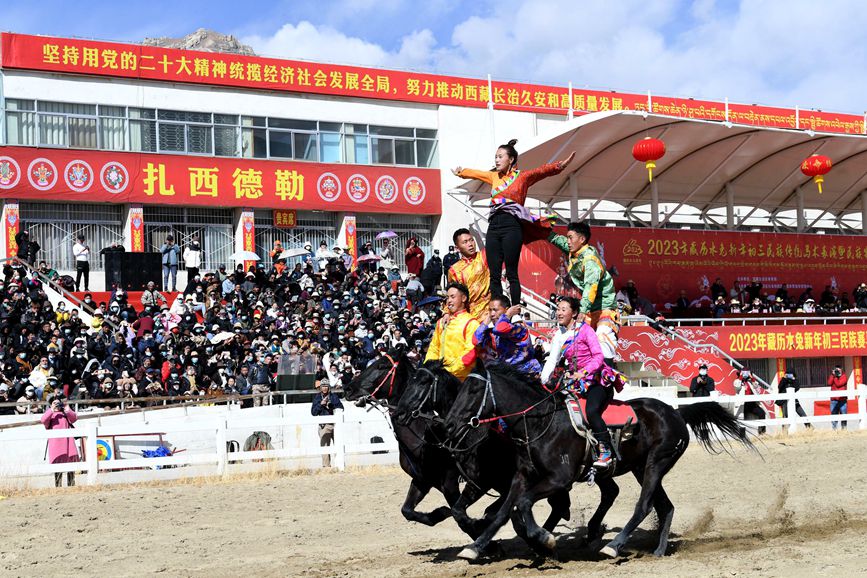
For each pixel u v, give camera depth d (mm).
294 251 33812
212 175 36781
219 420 19500
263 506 15977
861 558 10562
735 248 37281
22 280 27125
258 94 38312
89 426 18531
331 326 28125
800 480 17812
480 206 32750
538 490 10758
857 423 27672
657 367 29266
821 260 39062
